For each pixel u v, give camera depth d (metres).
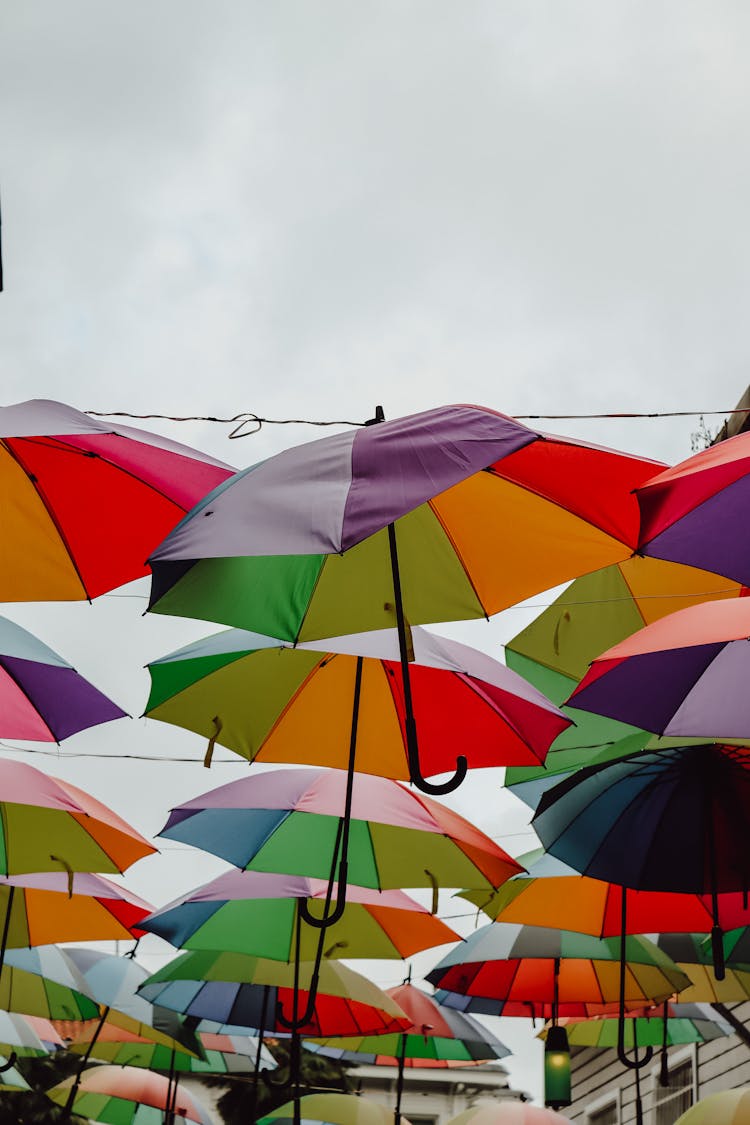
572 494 3.24
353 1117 7.64
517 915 5.01
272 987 7.02
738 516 3.22
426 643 3.98
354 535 2.49
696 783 4.26
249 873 5.47
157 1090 8.86
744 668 3.50
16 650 3.80
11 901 5.16
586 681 3.57
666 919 4.88
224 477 3.48
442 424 2.92
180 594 3.14
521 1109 7.16
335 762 4.44
